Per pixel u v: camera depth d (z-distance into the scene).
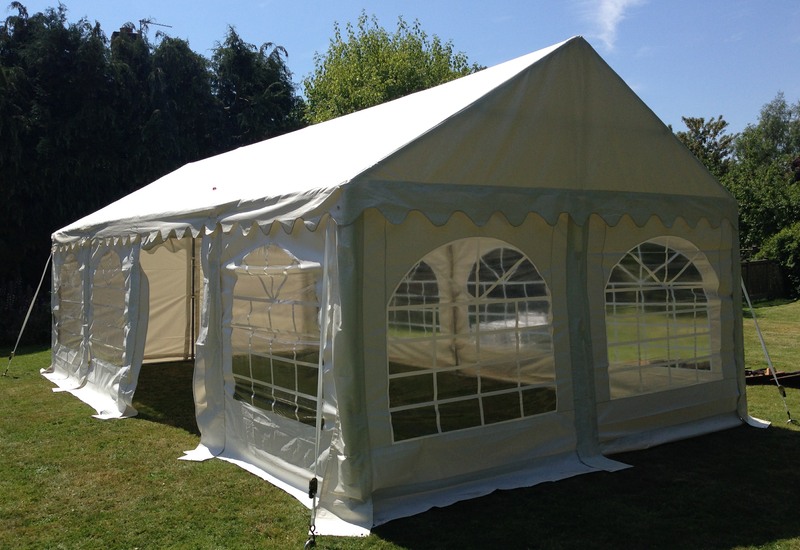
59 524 4.54
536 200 5.45
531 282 5.55
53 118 16.78
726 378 6.82
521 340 5.46
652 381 6.28
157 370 10.73
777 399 7.97
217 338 6.16
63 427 7.11
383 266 4.71
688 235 6.61
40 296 17.14
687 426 6.53
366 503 4.52
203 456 5.99
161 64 18.72
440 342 5.00
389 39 29.92
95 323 8.80
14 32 17.80
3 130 15.68
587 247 5.88
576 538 4.20
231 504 4.85
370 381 4.62
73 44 16.95
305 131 8.20
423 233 4.91
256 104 21.81
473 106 5.14
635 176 6.14
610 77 6.00
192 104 19.38
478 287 5.23
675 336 6.49
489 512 4.63
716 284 6.83
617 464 5.61
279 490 5.12
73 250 9.54
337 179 4.64
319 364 4.55
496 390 5.27
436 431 4.92
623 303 6.12
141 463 5.83
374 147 5.12
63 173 16.53
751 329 14.59
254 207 5.43
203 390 6.23
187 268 11.59
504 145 5.30
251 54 22.16
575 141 5.75
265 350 5.48
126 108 17.84
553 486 5.13
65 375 9.95
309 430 4.93
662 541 4.16
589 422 5.77
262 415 5.54
